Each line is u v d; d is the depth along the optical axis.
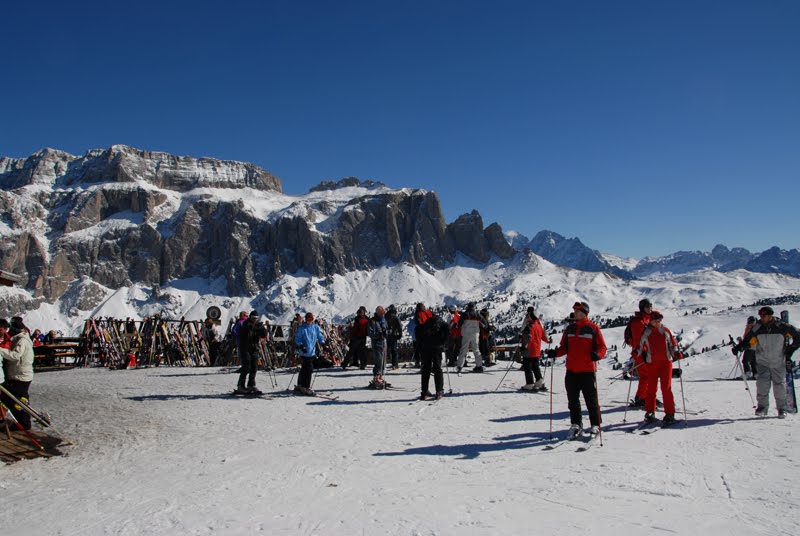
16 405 11.45
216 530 6.16
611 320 197.38
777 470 7.67
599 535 5.70
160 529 6.25
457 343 25.77
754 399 14.48
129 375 24.70
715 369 51.03
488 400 15.27
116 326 32.59
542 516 6.29
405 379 21.00
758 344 11.72
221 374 24.23
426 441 10.35
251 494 7.41
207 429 11.92
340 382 20.19
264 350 26.78
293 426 12.05
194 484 7.96
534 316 16.95
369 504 6.89
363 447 9.98
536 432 10.95
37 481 8.51
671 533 5.70
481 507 6.65
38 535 6.23
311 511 6.70
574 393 10.26
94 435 11.63
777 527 5.71
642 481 7.44
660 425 11.21
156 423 12.73
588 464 8.38
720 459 8.42
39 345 32.06
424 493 7.26
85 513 6.89
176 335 32.09
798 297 192.62
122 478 8.45
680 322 163.38
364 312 25.30
